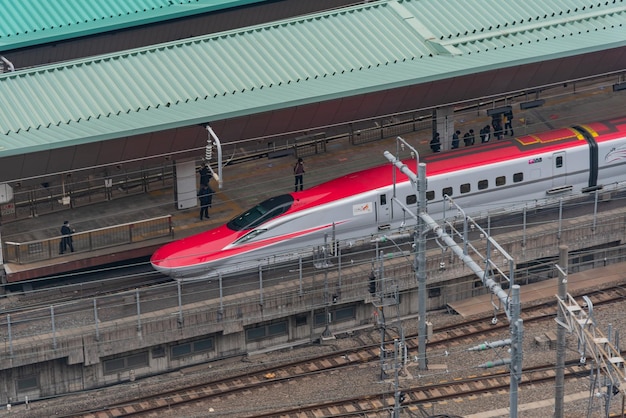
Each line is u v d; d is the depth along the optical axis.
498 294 159.62
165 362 197.12
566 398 188.50
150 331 194.00
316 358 199.88
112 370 194.50
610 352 174.12
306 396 190.75
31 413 187.88
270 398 190.62
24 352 187.38
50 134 196.25
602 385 174.50
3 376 188.12
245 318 198.62
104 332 191.38
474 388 191.00
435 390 190.75
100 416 186.88
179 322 195.12
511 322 156.00
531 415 185.00
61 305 195.75
